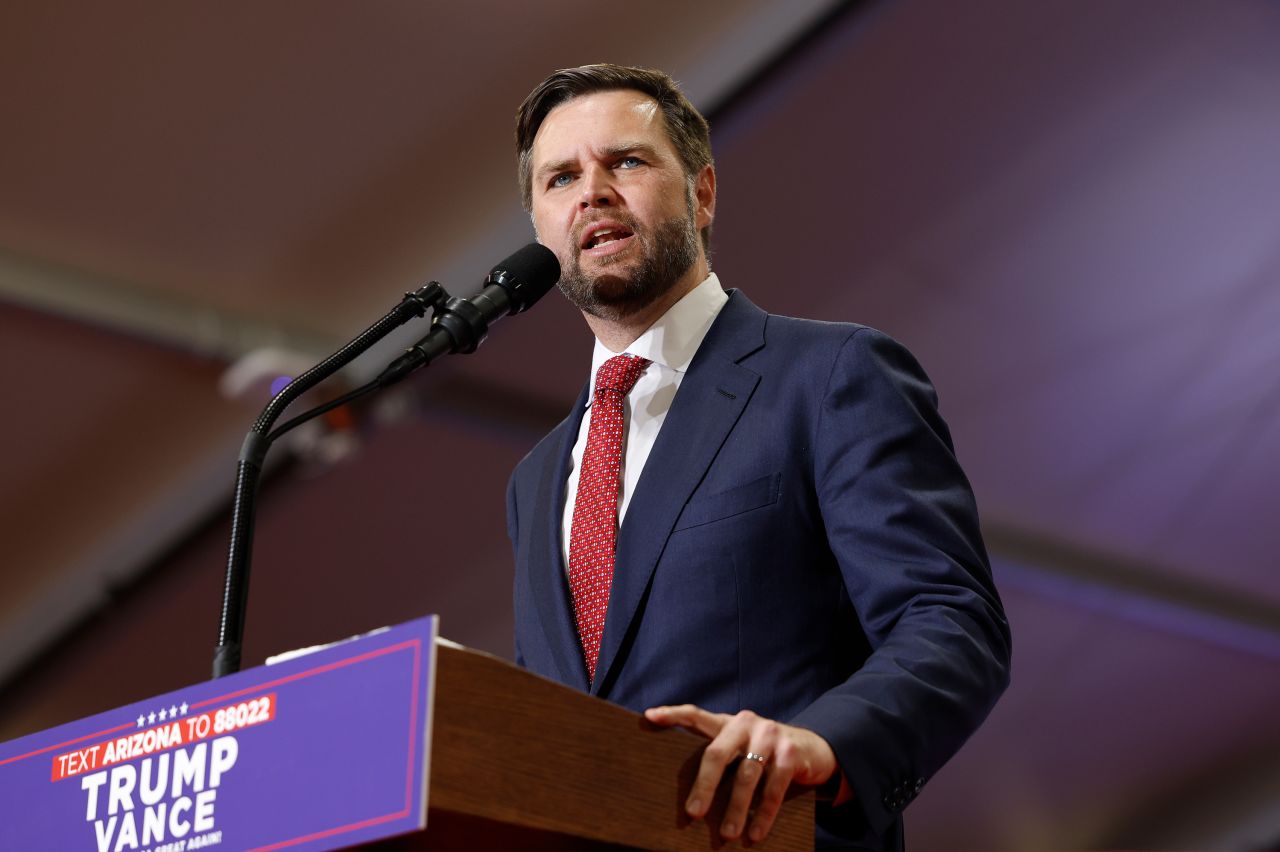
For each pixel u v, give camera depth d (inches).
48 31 593.9
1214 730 1139.3
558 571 222.4
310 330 724.7
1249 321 883.4
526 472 255.9
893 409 211.0
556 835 138.9
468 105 676.7
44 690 820.0
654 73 261.6
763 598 203.8
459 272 721.6
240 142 655.8
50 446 724.7
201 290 697.0
